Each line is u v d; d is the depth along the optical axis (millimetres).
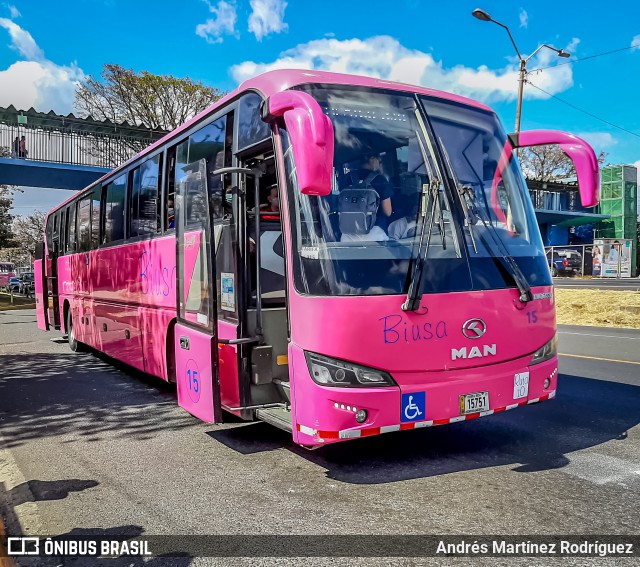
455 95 5254
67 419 6613
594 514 3730
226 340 4965
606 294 19234
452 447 5164
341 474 4574
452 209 4562
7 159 23203
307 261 4160
